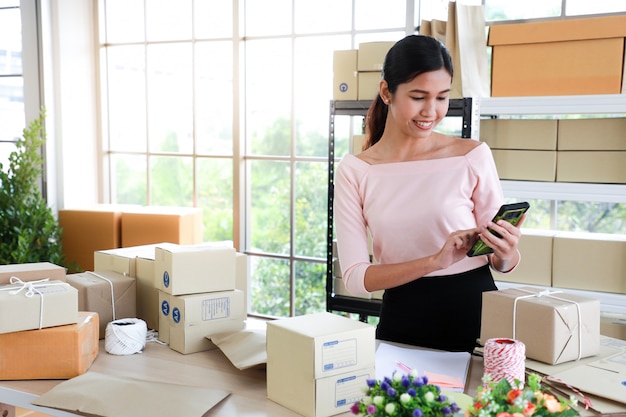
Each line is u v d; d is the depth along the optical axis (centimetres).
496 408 88
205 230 397
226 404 138
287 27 361
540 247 258
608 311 246
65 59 390
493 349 131
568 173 256
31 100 382
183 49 389
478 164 167
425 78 156
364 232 175
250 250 388
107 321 195
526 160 262
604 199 250
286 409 136
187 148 397
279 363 138
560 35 246
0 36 388
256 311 390
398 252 171
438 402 93
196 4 382
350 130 350
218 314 181
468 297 168
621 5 285
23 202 346
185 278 180
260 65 371
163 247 188
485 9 308
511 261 160
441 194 167
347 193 175
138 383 148
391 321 174
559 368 141
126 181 419
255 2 368
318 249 369
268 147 377
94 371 161
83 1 398
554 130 257
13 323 155
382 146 178
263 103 374
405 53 158
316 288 371
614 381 133
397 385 96
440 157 171
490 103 260
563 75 249
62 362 158
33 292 161
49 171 390
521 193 262
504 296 151
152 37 397
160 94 400
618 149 248
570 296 152
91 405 136
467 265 169
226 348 168
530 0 300
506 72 258
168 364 166
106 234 362
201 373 159
